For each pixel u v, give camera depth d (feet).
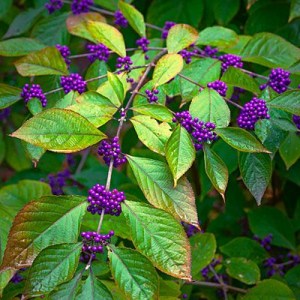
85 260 1.51
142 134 1.33
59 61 1.64
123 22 2.05
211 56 1.78
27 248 1.23
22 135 1.22
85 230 1.55
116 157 1.31
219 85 1.50
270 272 2.06
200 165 1.94
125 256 1.20
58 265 1.18
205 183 1.94
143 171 1.29
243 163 1.43
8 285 1.60
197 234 1.83
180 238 1.22
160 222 1.23
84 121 1.27
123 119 1.36
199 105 1.38
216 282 2.01
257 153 1.43
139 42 1.74
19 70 1.63
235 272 1.86
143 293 1.17
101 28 1.61
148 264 1.19
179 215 1.26
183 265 1.20
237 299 1.86
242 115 1.44
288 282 1.97
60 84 1.72
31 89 1.56
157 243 1.22
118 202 1.25
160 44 1.90
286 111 1.46
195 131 1.33
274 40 1.76
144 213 1.24
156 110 1.36
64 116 1.26
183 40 1.61
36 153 1.49
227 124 1.36
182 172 1.23
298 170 2.02
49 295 1.17
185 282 1.78
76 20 1.95
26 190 1.86
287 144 1.76
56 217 1.25
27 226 1.24
